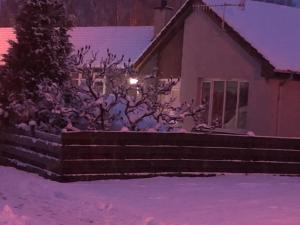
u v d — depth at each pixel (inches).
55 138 536.7
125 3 2859.3
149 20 2765.7
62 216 390.3
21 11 668.1
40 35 659.4
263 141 597.9
